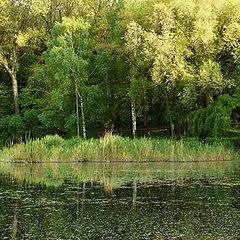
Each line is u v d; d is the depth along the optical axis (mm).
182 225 13242
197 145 33250
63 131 47938
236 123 38000
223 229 12750
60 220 14031
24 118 51469
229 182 21312
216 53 38250
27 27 52562
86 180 22734
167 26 36656
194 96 36188
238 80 36500
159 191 18984
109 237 12086
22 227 13203
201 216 14344
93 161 32625
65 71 42312
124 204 16391
